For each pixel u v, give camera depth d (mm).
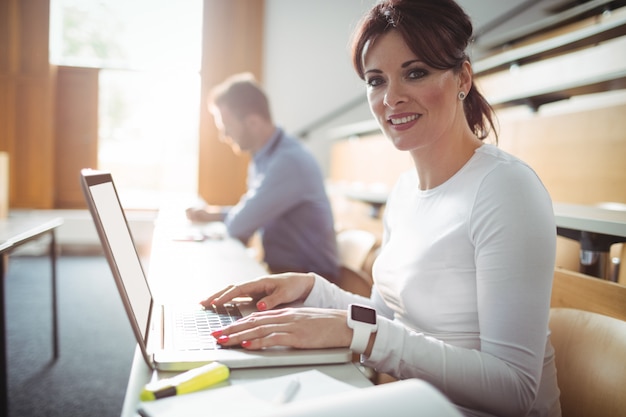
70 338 2904
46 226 1933
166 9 5801
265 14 5781
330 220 2266
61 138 5789
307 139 5918
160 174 6477
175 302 1092
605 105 2072
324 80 5863
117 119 6012
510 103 2842
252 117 2371
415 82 894
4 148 5559
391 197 1182
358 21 983
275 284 1057
